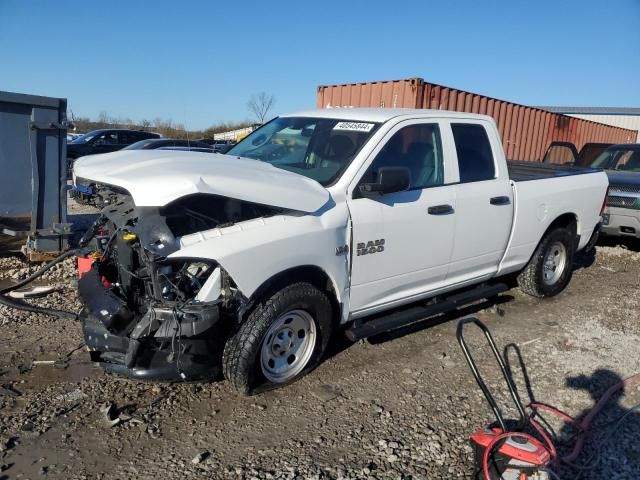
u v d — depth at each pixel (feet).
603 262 26.91
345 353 15.02
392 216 13.89
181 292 10.96
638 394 13.25
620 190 27.63
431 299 16.26
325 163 14.08
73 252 15.24
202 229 11.47
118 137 66.69
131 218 11.59
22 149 21.59
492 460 8.86
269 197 11.51
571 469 10.34
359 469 10.16
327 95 43.32
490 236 16.85
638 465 10.58
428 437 11.24
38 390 12.43
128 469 9.96
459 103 40.32
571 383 13.76
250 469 10.05
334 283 13.00
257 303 11.87
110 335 11.30
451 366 14.52
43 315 16.53
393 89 37.86
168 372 11.22
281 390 12.89
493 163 17.19
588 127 60.34
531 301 20.21
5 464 9.92
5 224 21.70
